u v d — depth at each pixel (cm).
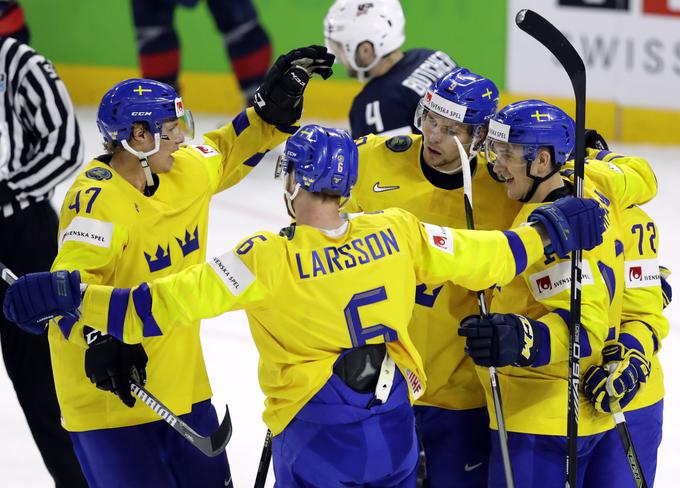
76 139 1463
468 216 1132
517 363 1080
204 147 1258
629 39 3241
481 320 1070
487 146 1169
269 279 991
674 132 3272
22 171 1445
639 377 1123
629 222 1208
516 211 1234
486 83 1190
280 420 1053
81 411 1195
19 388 1442
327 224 1030
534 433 1134
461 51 3394
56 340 1192
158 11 3262
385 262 1021
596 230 1080
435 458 1287
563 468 1141
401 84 1764
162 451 1210
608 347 1158
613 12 3234
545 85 3328
